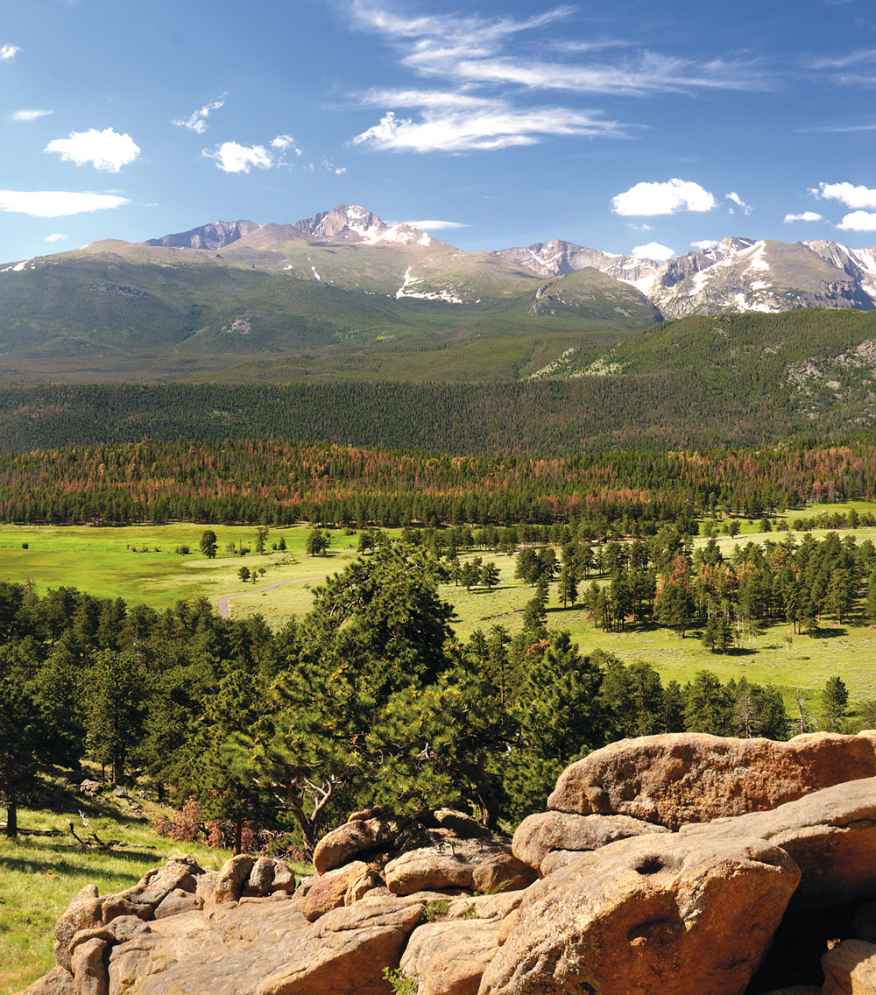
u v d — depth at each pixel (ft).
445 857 78.48
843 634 544.21
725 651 520.01
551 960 47.83
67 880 137.18
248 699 169.99
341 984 65.10
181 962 77.41
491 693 123.54
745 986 48.32
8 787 186.19
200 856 175.94
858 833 49.96
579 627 592.60
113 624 508.12
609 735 206.80
